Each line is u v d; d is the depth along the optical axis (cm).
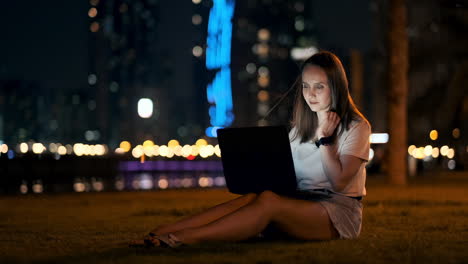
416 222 718
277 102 548
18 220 809
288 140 495
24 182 4316
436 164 4744
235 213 480
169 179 4981
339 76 509
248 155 514
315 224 501
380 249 476
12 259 455
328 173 499
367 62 2908
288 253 450
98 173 5150
